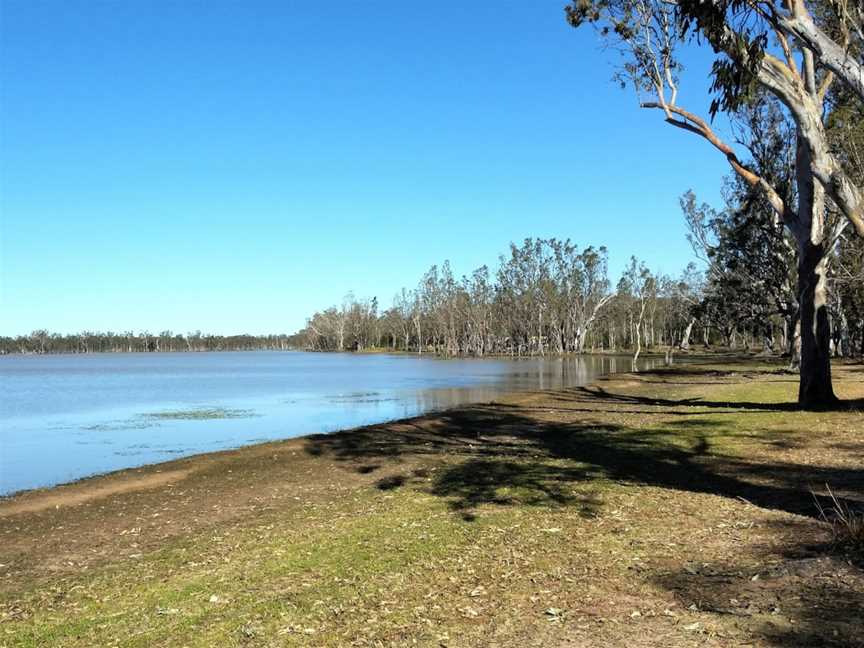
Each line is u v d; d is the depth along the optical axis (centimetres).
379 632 522
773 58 1001
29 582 752
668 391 3014
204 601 618
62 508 1206
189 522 1015
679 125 1769
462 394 3803
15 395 4506
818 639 453
